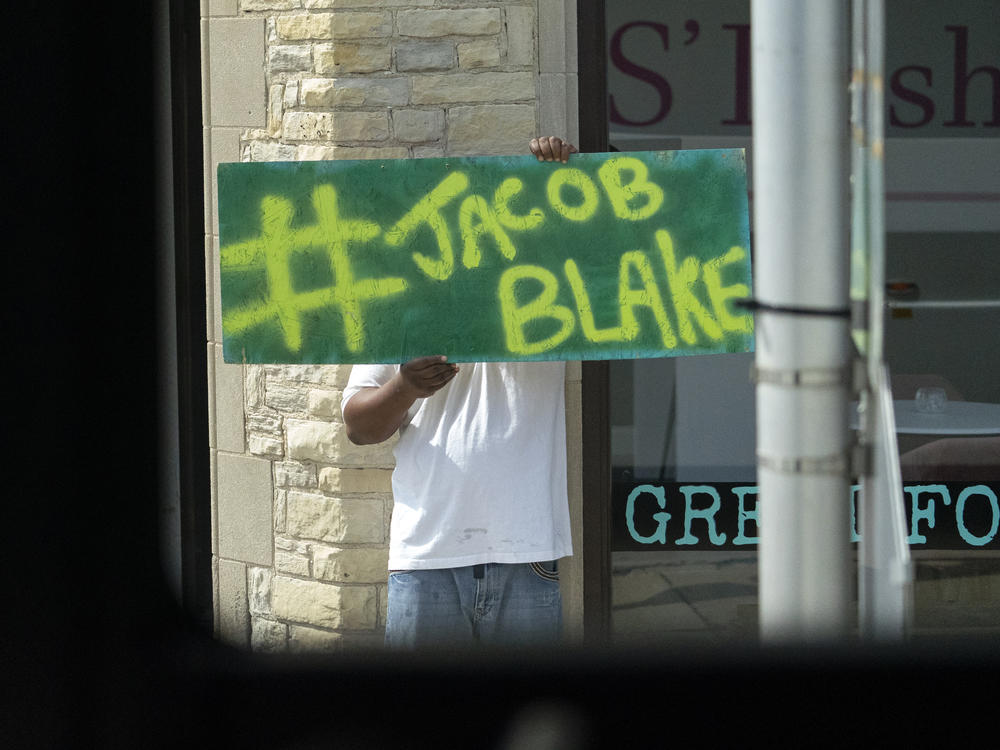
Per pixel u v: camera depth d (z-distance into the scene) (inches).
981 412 636.1
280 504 617.9
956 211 642.2
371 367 478.3
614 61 618.5
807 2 282.8
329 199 471.2
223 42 607.5
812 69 284.4
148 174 593.3
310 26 587.5
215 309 622.5
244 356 476.1
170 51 609.0
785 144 286.4
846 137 288.4
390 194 469.7
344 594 597.9
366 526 594.9
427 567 451.5
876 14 279.3
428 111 581.0
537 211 469.7
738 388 626.2
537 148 467.2
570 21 581.6
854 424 349.7
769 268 291.1
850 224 298.4
